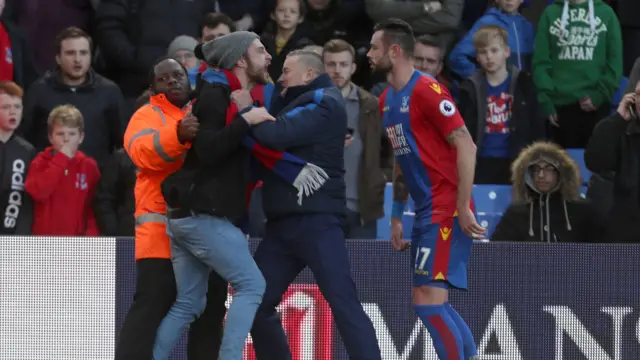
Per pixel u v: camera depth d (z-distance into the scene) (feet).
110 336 63.57
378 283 64.80
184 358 63.72
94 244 63.87
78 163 73.72
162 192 53.21
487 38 80.07
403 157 56.70
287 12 83.15
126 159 73.61
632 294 65.31
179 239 53.47
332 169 56.90
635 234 71.00
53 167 72.74
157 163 52.90
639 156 71.67
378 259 64.80
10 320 63.52
